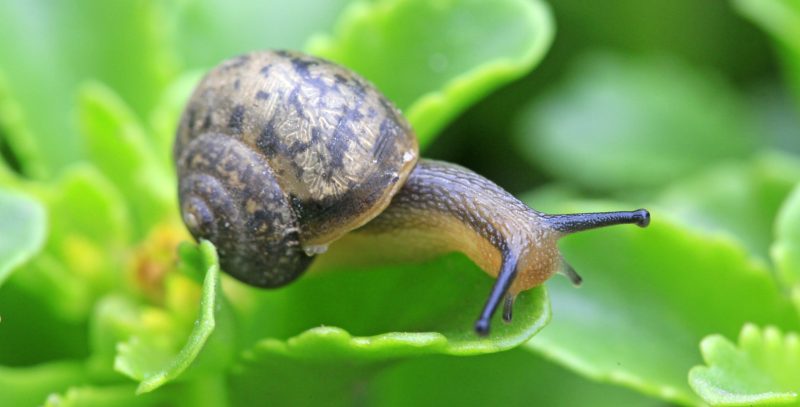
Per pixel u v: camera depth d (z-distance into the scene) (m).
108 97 0.14
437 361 0.13
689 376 0.12
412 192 0.12
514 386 0.13
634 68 0.16
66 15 0.14
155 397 0.12
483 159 0.16
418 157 0.12
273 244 0.12
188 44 0.14
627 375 0.12
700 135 0.16
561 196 0.15
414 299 0.12
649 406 0.13
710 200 0.14
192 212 0.12
